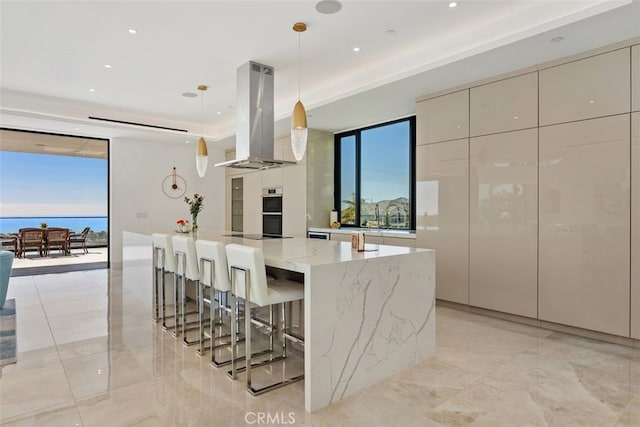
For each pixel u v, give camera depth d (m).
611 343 3.06
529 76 3.46
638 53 2.84
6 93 5.11
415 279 2.68
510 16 3.01
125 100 5.48
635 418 1.95
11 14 3.00
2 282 4.16
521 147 3.53
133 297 4.71
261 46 3.62
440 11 2.97
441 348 2.98
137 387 2.30
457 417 1.97
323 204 6.28
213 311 2.72
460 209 4.03
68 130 6.28
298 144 3.24
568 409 2.04
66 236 9.13
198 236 4.18
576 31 2.75
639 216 2.85
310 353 2.05
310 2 2.83
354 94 4.32
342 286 2.21
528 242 3.49
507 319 3.73
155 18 3.08
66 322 3.66
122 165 7.00
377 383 2.38
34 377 2.43
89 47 3.65
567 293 3.25
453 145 4.07
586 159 3.11
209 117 6.52
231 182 8.01
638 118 2.84
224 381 2.39
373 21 3.13
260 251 2.27
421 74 3.66
